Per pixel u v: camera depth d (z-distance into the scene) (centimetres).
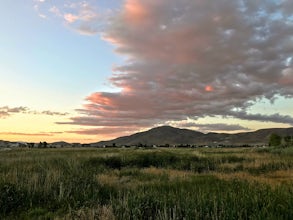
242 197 831
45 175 1162
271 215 653
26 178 1078
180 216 711
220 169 2017
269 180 1351
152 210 798
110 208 764
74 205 870
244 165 2141
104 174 1602
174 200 813
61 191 953
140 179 1462
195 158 2502
